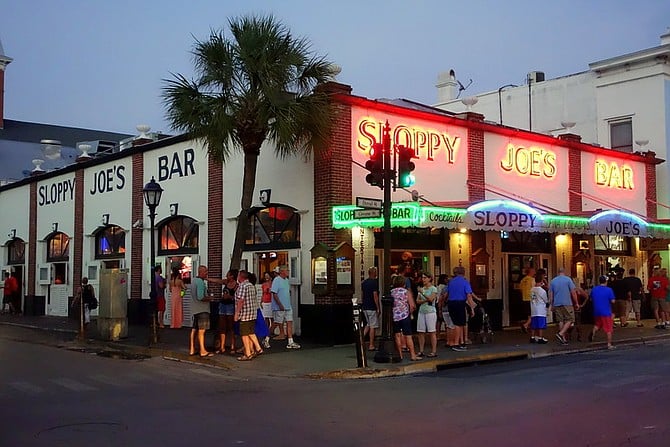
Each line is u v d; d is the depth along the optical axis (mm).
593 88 30438
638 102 28469
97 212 26547
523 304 22203
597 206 25125
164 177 23391
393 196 19000
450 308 16609
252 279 15828
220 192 21125
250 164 17500
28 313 30562
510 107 33562
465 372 13859
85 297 20812
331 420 9055
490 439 7816
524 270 21203
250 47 16500
